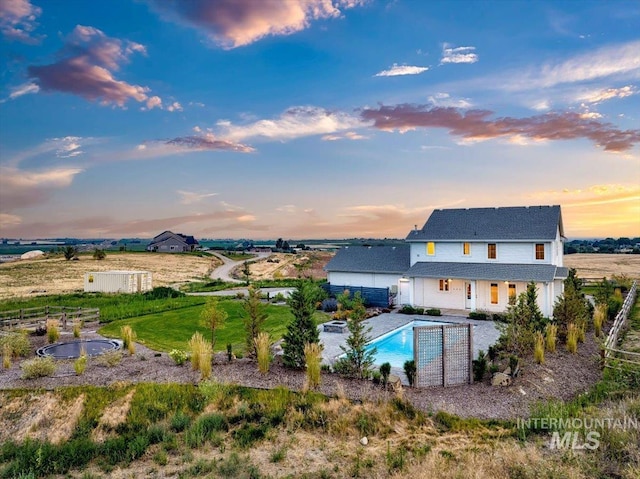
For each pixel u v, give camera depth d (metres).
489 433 10.60
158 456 9.93
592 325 22.66
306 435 10.92
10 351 17.17
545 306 26.88
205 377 14.34
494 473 8.25
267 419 11.64
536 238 28.48
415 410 11.84
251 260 105.88
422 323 26.45
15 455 10.15
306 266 90.06
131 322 26.05
